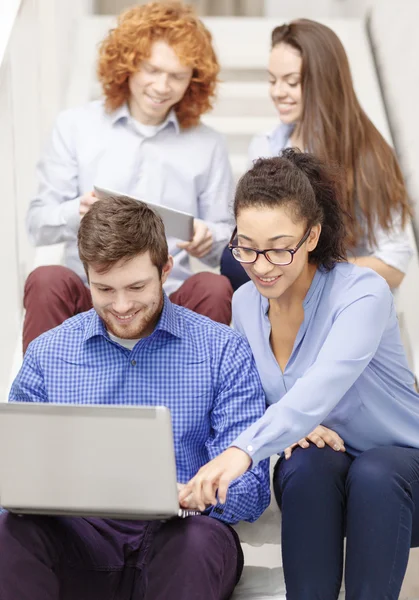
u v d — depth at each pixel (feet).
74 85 13.48
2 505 6.41
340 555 7.00
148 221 7.06
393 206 9.86
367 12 15.30
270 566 9.25
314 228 7.14
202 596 6.52
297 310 7.51
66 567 6.93
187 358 7.46
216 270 12.04
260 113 14.32
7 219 9.96
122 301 7.05
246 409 7.44
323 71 9.97
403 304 11.05
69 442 6.22
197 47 9.80
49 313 8.96
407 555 6.88
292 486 7.01
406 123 12.80
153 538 6.77
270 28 15.12
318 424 6.90
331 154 9.83
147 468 6.18
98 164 10.09
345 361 6.93
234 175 13.10
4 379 9.89
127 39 9.69
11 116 9.96
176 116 10.23
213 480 6.38
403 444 7.50
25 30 11.21
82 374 7.47
